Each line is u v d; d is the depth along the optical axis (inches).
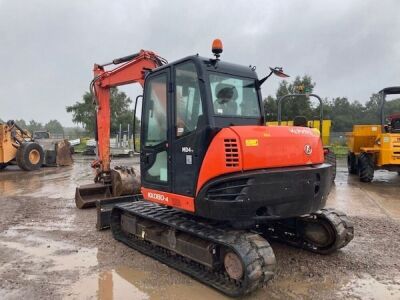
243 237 165.8
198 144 172.4
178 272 190.4
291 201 173.3
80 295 165.2
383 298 159.8
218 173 163.6
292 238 226.1
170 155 190.2
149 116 209.2
